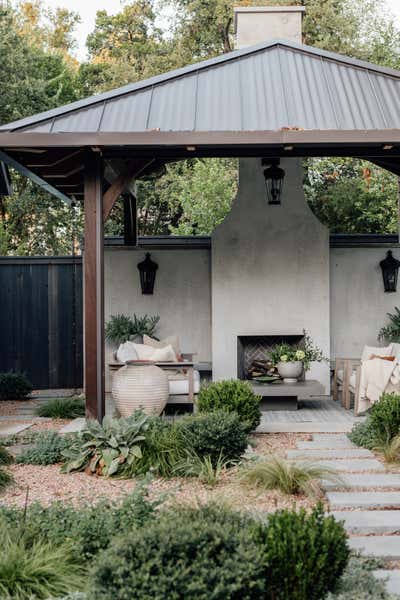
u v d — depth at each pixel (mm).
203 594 2820
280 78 8164
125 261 11523
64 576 3531
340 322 11445
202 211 17797
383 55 18703
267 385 9312
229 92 7926
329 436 7449
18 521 4160
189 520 3455
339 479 5414
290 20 10984
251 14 11031
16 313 12453
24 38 18984
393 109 7578
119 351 9586
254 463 5785
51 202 18422
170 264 11547
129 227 11266
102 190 7527
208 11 20391
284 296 10727
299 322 10719
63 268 12477
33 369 12469
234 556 3008
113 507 4512
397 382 8383
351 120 7355
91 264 7422
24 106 17156
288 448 6887
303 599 3078
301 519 3338
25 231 19391
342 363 10523
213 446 6000
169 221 21594
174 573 2885
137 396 7703
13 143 7012
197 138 6992
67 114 7598
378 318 11438
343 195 17516
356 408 8688
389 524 4543
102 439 6203
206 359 11547
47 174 9008
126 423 6273
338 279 11469
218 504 4258
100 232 7438
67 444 6523
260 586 2932
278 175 9898
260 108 7562
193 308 11555
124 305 11531
